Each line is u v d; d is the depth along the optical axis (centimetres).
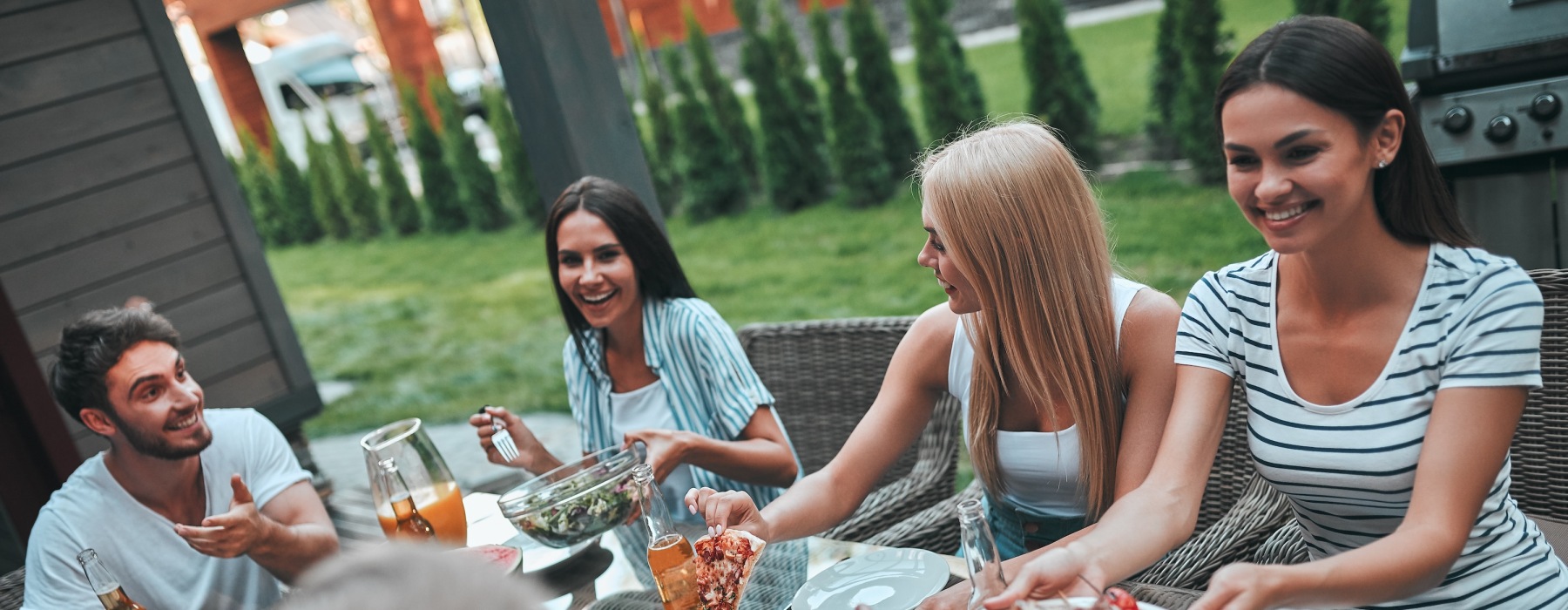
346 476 532
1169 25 679
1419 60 256
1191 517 147
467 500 217
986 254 165
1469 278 130
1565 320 165
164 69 443
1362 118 123
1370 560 120
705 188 891
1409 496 136
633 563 175
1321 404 141
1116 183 692
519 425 207
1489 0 246
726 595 145
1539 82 244
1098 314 168
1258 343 147
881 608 143
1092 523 175
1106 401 170
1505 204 259
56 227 419
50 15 414
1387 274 134
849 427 243
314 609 63
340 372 798
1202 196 639
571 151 281
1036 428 180
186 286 454
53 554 201
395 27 1207
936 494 212
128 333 192
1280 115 124
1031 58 712
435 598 63
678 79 881
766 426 218
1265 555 161
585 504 174
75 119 422
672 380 225
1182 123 657
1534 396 169
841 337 244
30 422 342
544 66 274
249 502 183
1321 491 143
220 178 460
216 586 208
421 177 1151
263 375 476
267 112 1277
